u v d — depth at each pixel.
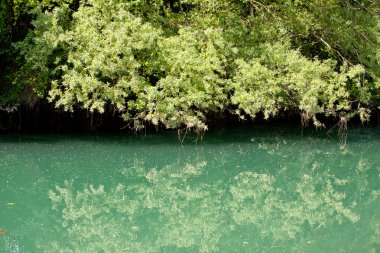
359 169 14.73
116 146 15.74
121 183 13.00
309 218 11.07
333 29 16.80
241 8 16.92
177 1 17.34
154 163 14.54
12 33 15.91
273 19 16.61
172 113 14.14
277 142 16.91
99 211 11.16
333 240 9.61
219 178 13.86
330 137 17.69
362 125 19.44
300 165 14.95
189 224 10.69
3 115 16.58
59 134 16.80
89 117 17.25
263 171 14.42
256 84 14.62
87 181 12.95
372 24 16.77
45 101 16.47
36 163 13.87
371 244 9.34
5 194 11.47
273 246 9.38
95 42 13.98
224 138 17.27
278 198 12.55
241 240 9.75
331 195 12.73
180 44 14.62
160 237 9.89
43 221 10.22
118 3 14.61
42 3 14.81
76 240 9.49
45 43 14.19
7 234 9.41
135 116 16.17
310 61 15.31
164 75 15.21
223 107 15.68
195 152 15.62
